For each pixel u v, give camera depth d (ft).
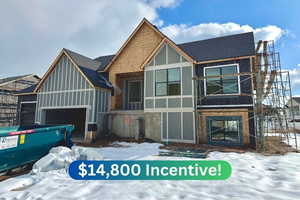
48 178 16.22
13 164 17.35
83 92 45.78
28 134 18.86
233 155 26.05
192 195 12.77
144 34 48.98
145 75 44.24
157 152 28.30
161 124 40.81
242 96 35.68
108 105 48.88
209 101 38.52
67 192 13.28
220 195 12.75
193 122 37.83
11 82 80.02
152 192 13.34
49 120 52.08
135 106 52.08
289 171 18.15
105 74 53.62
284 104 35.60
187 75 39.73
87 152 21.99
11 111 78.38
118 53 50.16
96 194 12.98
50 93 50.08
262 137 31.35
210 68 39.55
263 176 16.81
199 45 48.57
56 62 49.85
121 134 45.55
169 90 41.19
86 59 56.54
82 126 62.80
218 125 37.09
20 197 12.41
